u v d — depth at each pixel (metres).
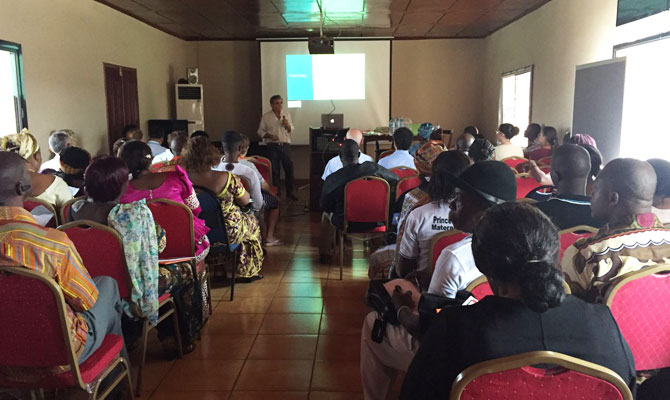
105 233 2.15
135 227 2.22
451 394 1.00
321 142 6.59
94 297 1.74
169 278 2.59
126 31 7.19
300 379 2.49
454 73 9.88
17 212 1.64
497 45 9.02
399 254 2.27
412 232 2.18
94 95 6.26
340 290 3.74
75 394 1.88
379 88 9.58
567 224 2.14
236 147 4.11
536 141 6.21
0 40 4.48
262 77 9.52
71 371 1.67
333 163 4.93
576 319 1.01
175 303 2.67
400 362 1.82
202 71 9.92
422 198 2.45
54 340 1.63
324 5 6.79
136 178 2.87
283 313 3.31
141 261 2.25
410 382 1.12
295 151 9.94
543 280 0.97
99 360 1.79
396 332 1.79
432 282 1.67
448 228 2.12
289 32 9.09
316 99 9.60
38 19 5.06
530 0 6.64
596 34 5.56
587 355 0.99
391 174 4.03
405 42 9.81
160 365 2.64
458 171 2.25
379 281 2.05
